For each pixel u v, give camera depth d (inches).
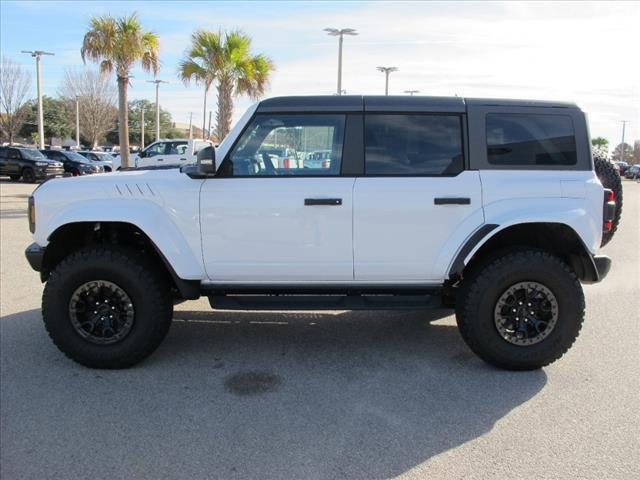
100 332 177.6
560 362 185.0
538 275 170.2
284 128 176.4
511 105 176.9
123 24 669.9
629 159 3412.9
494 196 172.6
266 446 132.6
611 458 127.6
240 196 173.2
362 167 174.7
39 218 177.5
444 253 173.6
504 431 139.6
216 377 173.0
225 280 179.9
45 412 149.4
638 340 206.7
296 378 172.4
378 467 124.1
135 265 173.8
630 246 429.7
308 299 179.8
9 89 1861.5
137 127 3607.3
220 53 691.4
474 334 173.8
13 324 221.6
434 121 175.9
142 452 130.0
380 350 196.4
